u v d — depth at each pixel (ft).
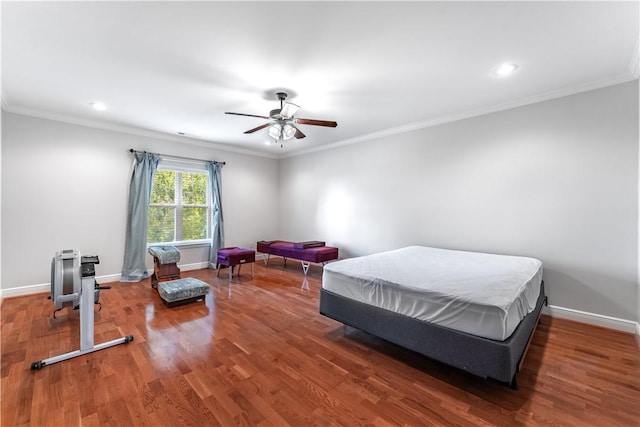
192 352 7.21
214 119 12.82
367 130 14.57
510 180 10.63
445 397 5.50
